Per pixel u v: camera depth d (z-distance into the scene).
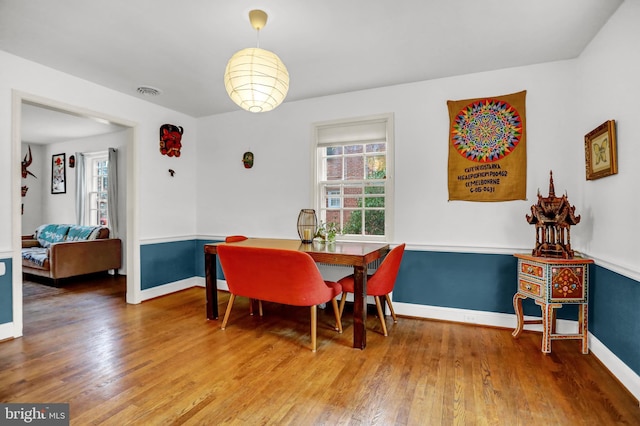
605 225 2.26
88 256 4.87
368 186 3.62
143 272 3.83
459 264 3.12
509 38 2.43
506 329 2.93
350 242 3.45
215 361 2.29
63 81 3.04
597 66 2.37
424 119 3.25
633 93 1.91
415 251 3.28
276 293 2.55
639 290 1.82
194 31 2.33
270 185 4.02
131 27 2.29
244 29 2.30
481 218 3.05
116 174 5.38
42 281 4.92
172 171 4.19
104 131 5.43
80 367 2.19
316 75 3.11
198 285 4.55
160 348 2.50
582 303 2.39
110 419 1.64
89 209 5.96
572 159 2.76
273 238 3.98
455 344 2.60
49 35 2.40
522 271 2.64
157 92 3.57
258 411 1.72
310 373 2.12
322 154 3.84
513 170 2.93
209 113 4.33
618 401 1.81
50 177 6.44
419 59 2.78
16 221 2.71
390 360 2.31
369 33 2.36
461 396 1.86
